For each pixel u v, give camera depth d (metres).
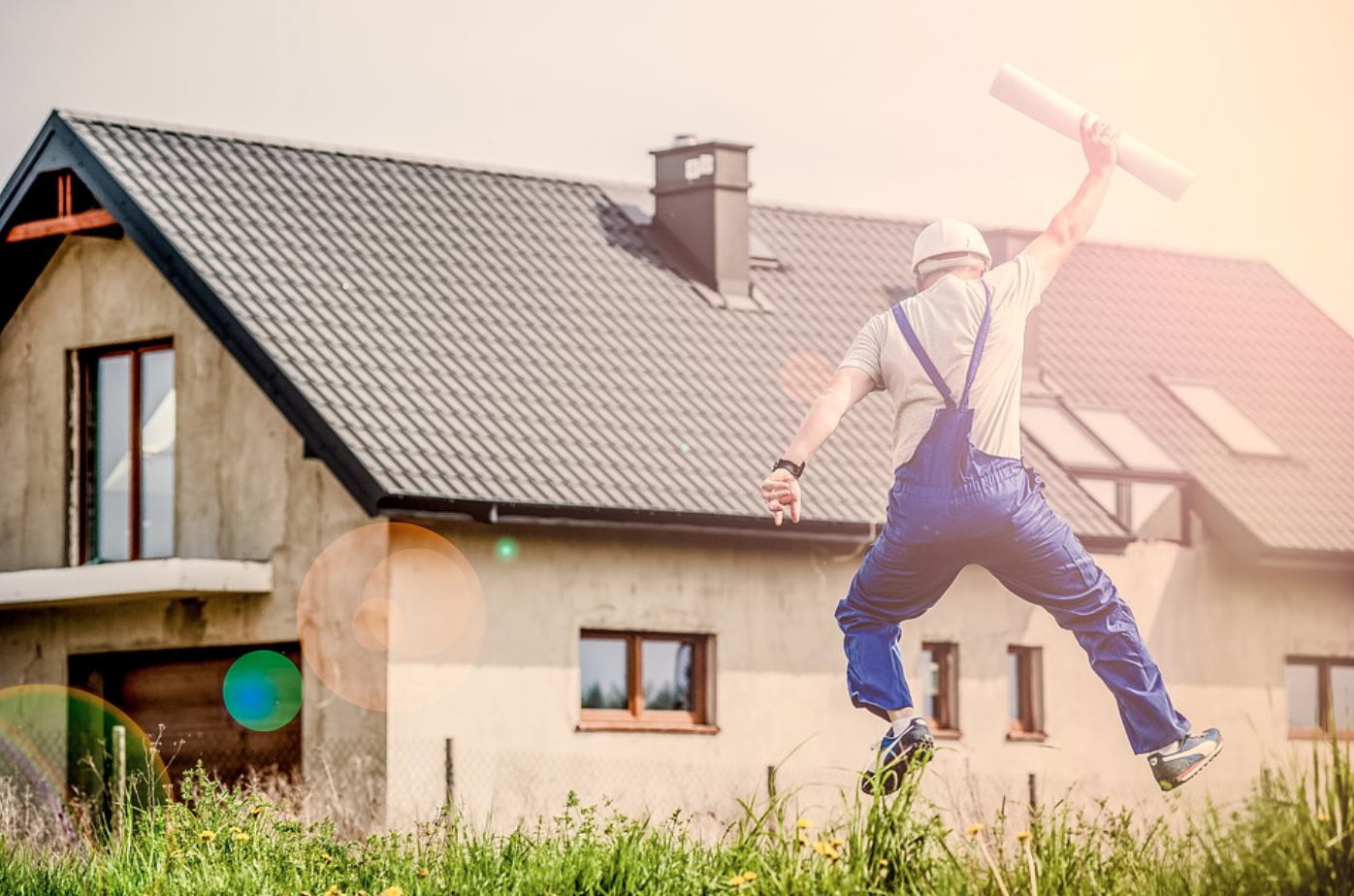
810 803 20.47
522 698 18.88
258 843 10.91
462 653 18.58
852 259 25.59
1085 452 24.02
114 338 20.77
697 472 20.38
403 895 9.79
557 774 18.95
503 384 20.45
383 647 18.20
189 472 20.00
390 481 18.06
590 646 19.55
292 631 18.91
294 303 20.06
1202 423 25.61
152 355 20.62
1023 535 7.31
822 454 21.75
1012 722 22.20
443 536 18.62
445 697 18.44
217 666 19.50
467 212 22.98
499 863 10.05
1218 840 8.20
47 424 21.27
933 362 7.38
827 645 20.97
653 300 23.05
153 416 20.53
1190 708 23.70
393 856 10.48
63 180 21.03
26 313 21.56
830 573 21.12
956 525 7.30
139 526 20.56
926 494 7.36
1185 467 24.47
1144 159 7.74
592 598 19.45
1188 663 23.75
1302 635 24.62
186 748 19.61
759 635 20.53
